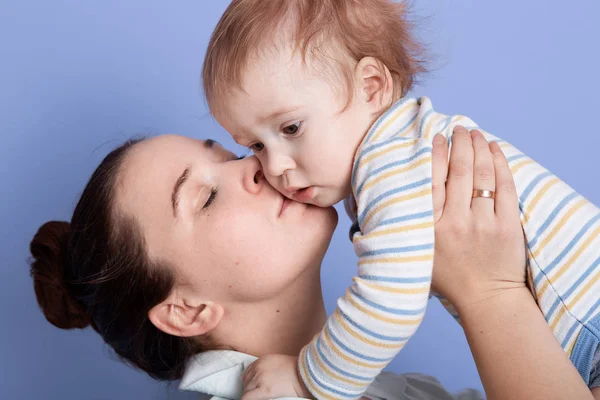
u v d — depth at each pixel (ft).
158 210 4.63
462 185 4.01
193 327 4.77
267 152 4.33
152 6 7.29
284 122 4.17
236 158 5.01
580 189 8.03
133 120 7.23
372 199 4.01
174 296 4.72
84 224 4.83
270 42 4.13
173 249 4.58
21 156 7.02
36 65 7.04
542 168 4.22
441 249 3.98
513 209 3.99
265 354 4.85
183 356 4.98
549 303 4.00
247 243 4.46
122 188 4.74
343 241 7.64
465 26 7.89
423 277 3.82
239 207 4.51
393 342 3.89
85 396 7.13
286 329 4.83
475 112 8.02
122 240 4.69
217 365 4.72
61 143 7.07
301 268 4.56
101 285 4.80
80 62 7.13
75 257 4.89
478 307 3.93
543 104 8.03
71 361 7.12
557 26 7.98
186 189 4.64
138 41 7.25
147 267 4.66
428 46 5.33
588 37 7.98
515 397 3.67
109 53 7.18
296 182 4.36
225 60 4.21
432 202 3.92
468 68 7.95
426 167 3.93
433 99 7.92
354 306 3.92
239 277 4.52
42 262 5.22
